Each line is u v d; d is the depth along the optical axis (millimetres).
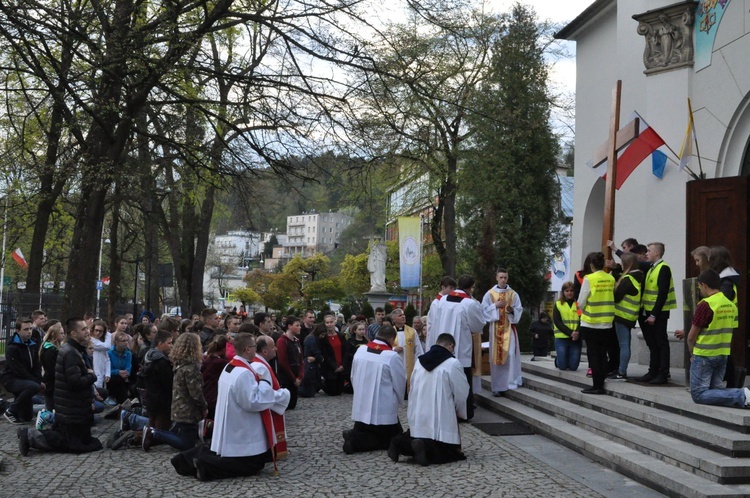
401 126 17141
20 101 18719
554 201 33250
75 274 17297
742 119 13422
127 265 44281
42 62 16625
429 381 9320
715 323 8602
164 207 30391
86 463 9492
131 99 16672
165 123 18359
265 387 8656
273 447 8711
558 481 8234
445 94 21516
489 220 28000
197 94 17891
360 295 65750
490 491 7824
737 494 6887
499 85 29984
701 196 12672
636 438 8844
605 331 10891
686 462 7754
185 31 15719
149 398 10516
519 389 13633
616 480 8227
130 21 15969
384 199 31312
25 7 14078
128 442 10648
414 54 16438
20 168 18844
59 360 10156
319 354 17469
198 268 28156
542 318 18859
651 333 10766
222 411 8664
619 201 16688
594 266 11039
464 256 31562
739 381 9086
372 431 10227
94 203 17453
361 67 15984
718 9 13906
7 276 44125
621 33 17500
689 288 10008
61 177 16984
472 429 11797
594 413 10484
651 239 15352
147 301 29375
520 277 30609
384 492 7863
